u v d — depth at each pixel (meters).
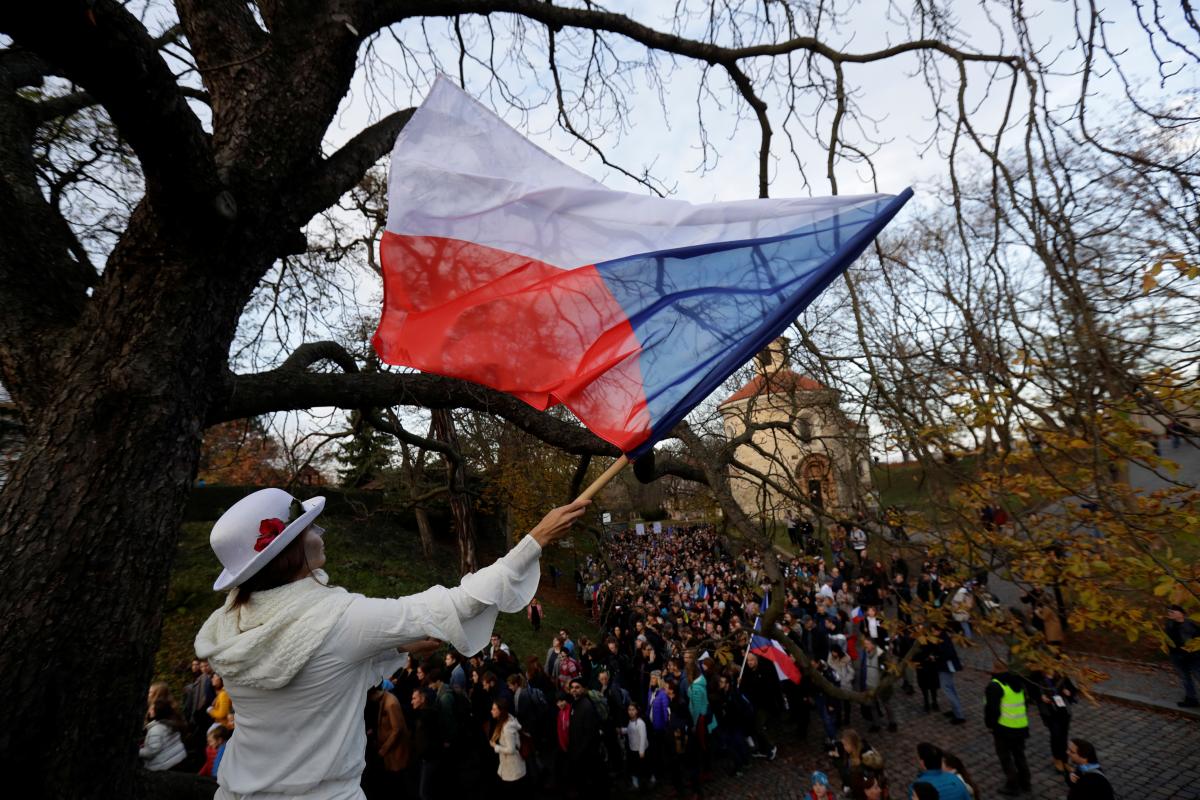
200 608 14.67
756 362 5.42
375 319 8.42
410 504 11.06
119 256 2.37
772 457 5.20
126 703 2.03
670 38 4.63
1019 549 4.19
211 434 7.02
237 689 1.45
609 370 2.49
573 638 17.83
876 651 6.20
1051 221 2.88
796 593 11.38
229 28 2.84
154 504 2.20
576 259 2.68
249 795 1.39
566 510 1.69
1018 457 3.88
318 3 2.98
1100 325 3.27
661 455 5.52
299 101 2.78
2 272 2.50
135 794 2.10
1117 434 3.53
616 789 9.13
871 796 5.88
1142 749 8.85
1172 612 9.30
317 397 3.40
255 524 1.59
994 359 3.31
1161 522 3.61
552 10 4.28
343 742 1.44
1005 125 3.14
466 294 2.59
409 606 1.48
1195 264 3.12
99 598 2.00
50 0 1.49
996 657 4.55
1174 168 2.85
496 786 8.14
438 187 2.68
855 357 4.27
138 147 1.98
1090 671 4.30
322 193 2.99
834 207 2.73
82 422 2.17
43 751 1.84
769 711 9.97
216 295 2.50
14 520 2.02
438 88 2.81
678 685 9.06
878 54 4.24
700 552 21.66
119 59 1.69
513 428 10.90
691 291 2.63
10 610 1.89
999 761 8.65
